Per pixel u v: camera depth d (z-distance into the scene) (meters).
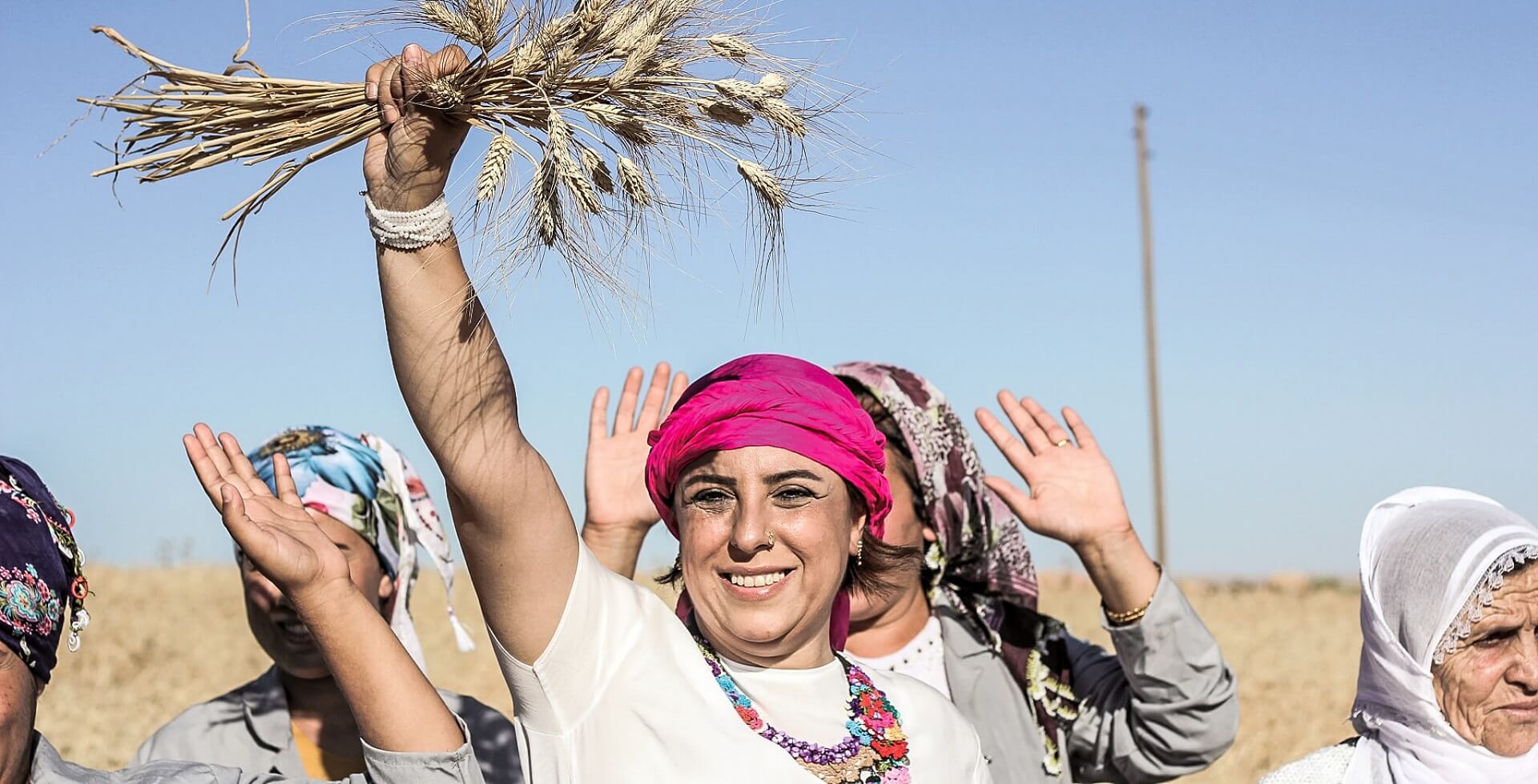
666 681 2.82
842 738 2.94
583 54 2.38
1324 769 3.58
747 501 2.89
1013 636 4.10
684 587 3.17
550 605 2.74
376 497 4.16
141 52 2.47
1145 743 3.94
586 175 2.33
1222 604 31.80
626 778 2.72
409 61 2.35
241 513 2.51
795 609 2.91
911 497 3.96
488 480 2.59
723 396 2.93
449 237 2.52
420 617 22.67
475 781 2.59
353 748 3.98
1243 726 13.89
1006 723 3.98
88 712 13.40
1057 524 3.79
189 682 16.42
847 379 4.02
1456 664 3.39
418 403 2.56
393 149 2.41
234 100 2.47
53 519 2.58
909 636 4.04
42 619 2.46
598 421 4.01
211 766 2.79
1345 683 17.67
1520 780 3.37
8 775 2.43
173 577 28.28
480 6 2.35
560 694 2.77
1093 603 28.25
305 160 2.50
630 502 3.90
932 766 3.00
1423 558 3.44
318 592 2.54
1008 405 4.00
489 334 2.57
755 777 2.78
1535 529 3.46
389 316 2.52
